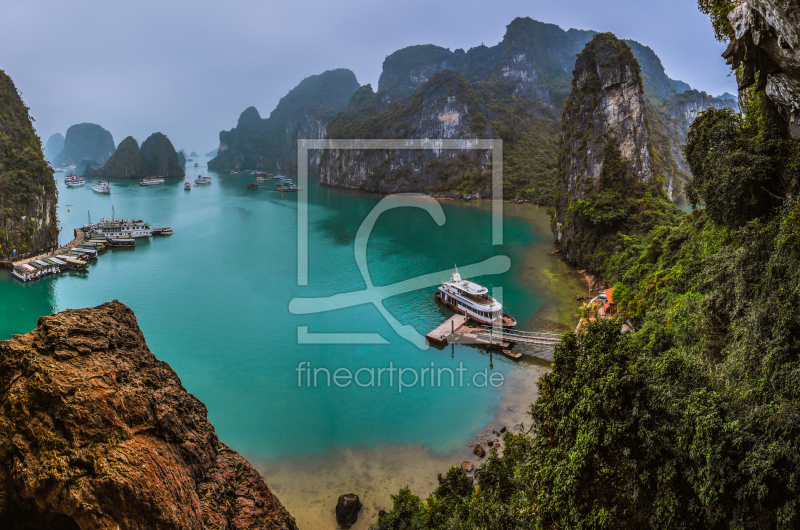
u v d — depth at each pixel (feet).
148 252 330.13
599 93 286.46
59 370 35.94
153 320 208.33
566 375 67.15
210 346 182.91
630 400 57.72
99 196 620.90
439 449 122.62
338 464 118.01
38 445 33.01
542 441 70.33
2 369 36.47
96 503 31.58
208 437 45.29
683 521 51.37
